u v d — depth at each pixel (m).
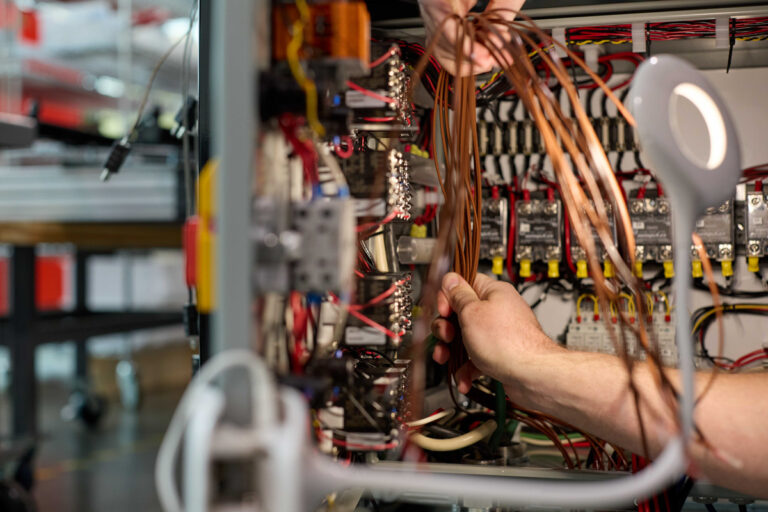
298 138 0.71
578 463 1.18
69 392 6.29
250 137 0.56
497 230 1.45
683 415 0.55
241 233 0.56
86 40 4.68
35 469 4.10
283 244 0.59
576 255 1.42
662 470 0.53
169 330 7.14
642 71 0.55
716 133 0.57
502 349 0.85
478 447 1.13
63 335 4.37
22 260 4.14
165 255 7.45
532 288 1.47
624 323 0.80
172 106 5.07
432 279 0.70
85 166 4.27
